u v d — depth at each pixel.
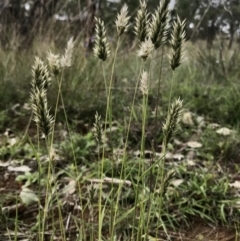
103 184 2.07
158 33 1.06
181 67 4.56
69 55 1.05
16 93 3.56
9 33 4.27
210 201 2.01
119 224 1.73
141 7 1.08
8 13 4.48
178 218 1.90
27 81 3.70
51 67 1.06
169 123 1.12
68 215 1.89
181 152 2.68
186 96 3.54
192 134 2.98
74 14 4.52
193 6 4.75
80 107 3.26
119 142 2.64
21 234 1.72
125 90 3.60
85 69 3.70
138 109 3.23
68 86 3.38
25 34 4.54
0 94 3.46
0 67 3.73
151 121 3.06
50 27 4.17
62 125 3.07
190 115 3.15
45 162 2.37
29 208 1.96
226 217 1.95
